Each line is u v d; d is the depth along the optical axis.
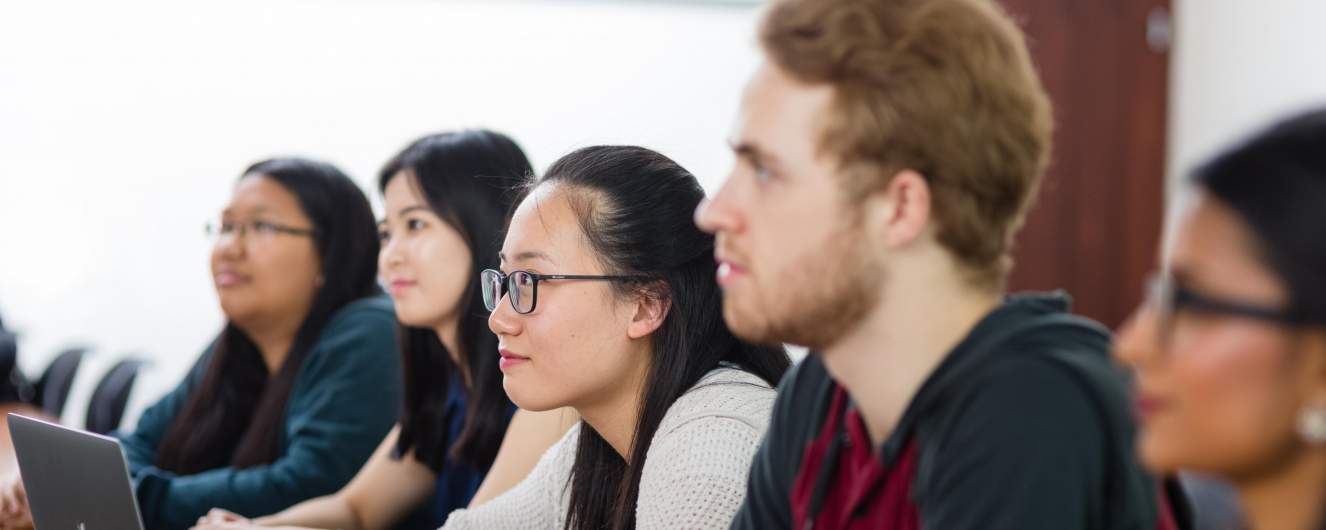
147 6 5.11
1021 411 0.93
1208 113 5.12
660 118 5.31
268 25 5.16
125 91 5.12
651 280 1.55
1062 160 5.19
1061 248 5.21
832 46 0.95
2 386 3.04
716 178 5.32
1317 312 0.67
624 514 1.55
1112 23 5.19
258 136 5.18
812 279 0.97
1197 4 5.18
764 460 1.21
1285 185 0.69
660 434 1.52
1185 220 0.74
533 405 1.57
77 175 5.12
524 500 1.82
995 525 0.92
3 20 5.04
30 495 1.87
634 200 1.56
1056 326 0.99
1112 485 0.93
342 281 2.62
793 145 0.96
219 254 2.58
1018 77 0.98
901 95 0.94
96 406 3.39
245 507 2.34
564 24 5.27
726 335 1.60
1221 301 0.71
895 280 0.98
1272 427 0.70
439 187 2.16
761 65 0.99
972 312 1.01
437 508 2.25
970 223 0.97
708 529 1.44
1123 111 5.21
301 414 2.47
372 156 5.22
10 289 5.08
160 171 5.15
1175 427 0.74
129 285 5.15
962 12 0.96
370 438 2.44
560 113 5.29
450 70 5.24
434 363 2.27
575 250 1.55
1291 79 4.77
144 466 2.73
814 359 1.19
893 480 1.03
